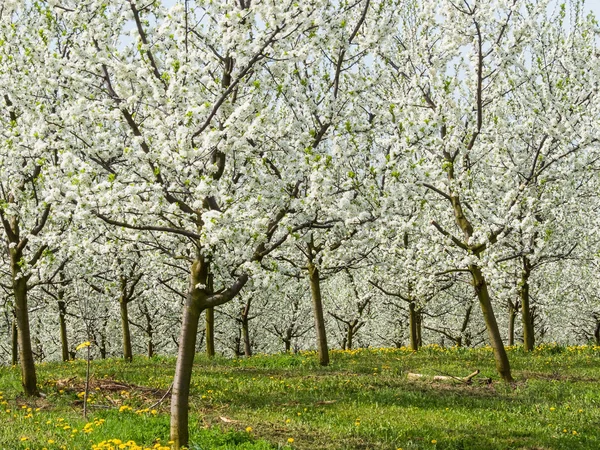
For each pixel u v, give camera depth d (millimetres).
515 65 13617
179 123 8945
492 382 13992
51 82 8820
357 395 12312
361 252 15609
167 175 8594
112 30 9148
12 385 13570
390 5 10000
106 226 9969
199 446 7945
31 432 8711
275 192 8766
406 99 14055
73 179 7906
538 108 13602
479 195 14078
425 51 14570
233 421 9852
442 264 15133
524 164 14320
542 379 14203
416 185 9859
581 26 14953
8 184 11719
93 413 10305
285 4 8703
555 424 10000
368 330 35625
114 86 9336
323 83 10594
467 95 14938
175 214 8344
